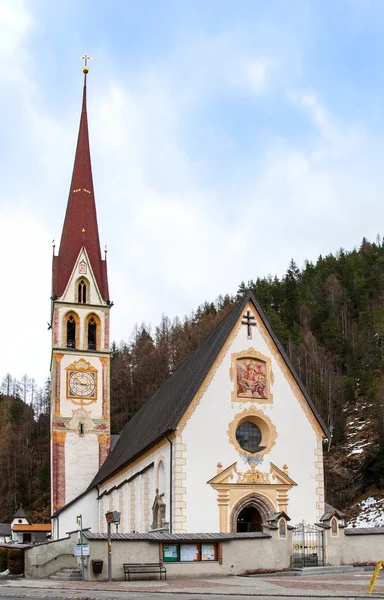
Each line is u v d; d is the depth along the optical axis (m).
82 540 38.00
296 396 51.34
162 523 47.94
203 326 170.12
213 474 47.59
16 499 141.75
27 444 155.00
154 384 152.88
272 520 40.94
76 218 88.44
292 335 157.75
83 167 91.44
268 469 49.12
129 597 27.62
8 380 189.88
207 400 48.69
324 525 41.94
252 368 50.62
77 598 27.62
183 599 26.66
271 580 35.47
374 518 96.94
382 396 116.50
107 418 83.38
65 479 80.62
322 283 193.00
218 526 46.75
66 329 84.56
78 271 86.12
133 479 56.97
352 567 40.81
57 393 82.31
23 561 42.94
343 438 118.56
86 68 96.94
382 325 153.88
